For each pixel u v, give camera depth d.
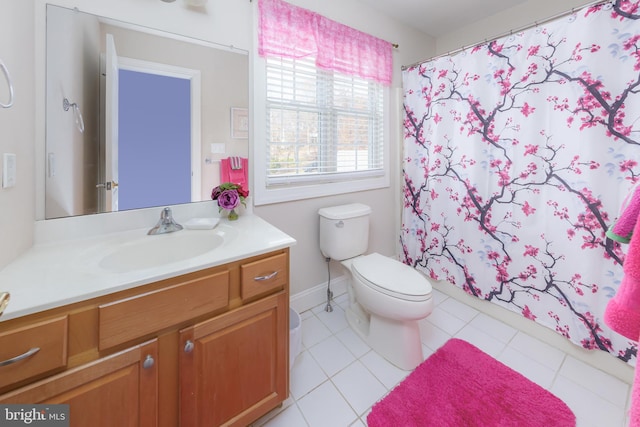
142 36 1.22
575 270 1.42
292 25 1.62
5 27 0.79
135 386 0.78
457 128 1.89
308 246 1.91
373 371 1.42
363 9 2.01
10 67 0.82
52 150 1.05
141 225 1.25
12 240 0.86
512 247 1.68
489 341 1.62
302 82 1.76
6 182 0.81
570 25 1.34
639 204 0.47
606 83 1.25
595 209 1.32
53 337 0.65
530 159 1.54
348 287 1.89
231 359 0.97
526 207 1.59
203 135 1.40
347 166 2.06
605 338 1.35
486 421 1.13
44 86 1.02
